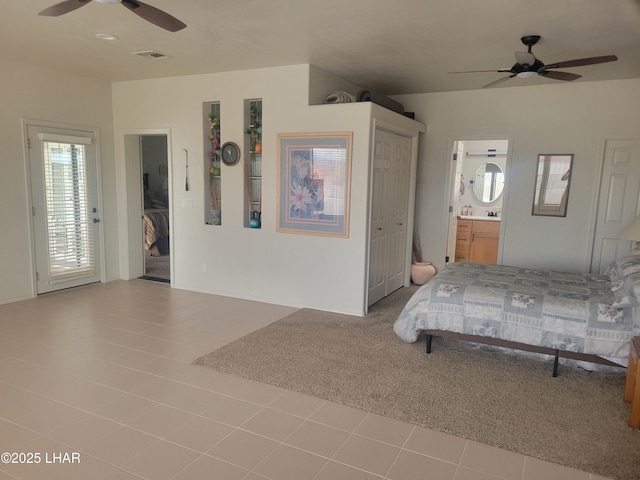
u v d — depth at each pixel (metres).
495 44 3.93
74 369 3.37
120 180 6.07
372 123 4.54
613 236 5.27
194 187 5.55
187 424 2.66
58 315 4.64
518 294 3.50
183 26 2.79
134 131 5.84
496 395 3.06
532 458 2.39
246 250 5.32
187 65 4.88
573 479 2.23
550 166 5.45
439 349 3.86
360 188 4.61
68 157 5.45
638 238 3.34
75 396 2.97
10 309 4.79
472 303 3.54
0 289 4.92
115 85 5.87
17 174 4.96
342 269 4.82
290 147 4.90
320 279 4.95
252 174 5.33
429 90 5.87
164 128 5.62
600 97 5.14
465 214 7.62
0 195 4.82
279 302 5.20
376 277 5.19
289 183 4.96
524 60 3.53
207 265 5.61
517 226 5.69
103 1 2.48
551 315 3.31
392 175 5.34
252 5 3.13
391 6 3.11
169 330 4.26
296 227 5.00
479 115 5.77
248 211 5.32
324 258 4.90
